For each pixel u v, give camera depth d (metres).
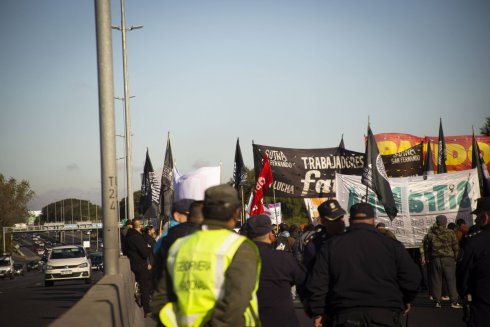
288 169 24.70
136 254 15.54
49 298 23.98
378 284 6.16
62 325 4.37
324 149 24.81
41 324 15.15
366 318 6.11
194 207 6.62
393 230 22.00
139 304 16.64
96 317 4.89
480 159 26.03
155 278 5.89
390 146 34.47
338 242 6.27
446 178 21.98
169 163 27.72
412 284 6.26
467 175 21.97
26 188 140.50
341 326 6.19
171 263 4.39
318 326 6.43
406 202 21.92
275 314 6.73
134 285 18.38
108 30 10.85
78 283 37.31
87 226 166.38
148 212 31.45
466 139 35.84
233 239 4.27
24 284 41.94
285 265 6.78
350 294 6.16
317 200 24.91
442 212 21.88
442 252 16.12
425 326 12.78
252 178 99.44
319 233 8.40
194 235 4.40
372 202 21.83
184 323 4.23
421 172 28.02
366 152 19.14
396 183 22.00
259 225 6.89
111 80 10.83
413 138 35.00
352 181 21.78
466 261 6.93
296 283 6.89
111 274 10.56
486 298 6.82
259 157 24.50
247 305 4.18
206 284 4.19
